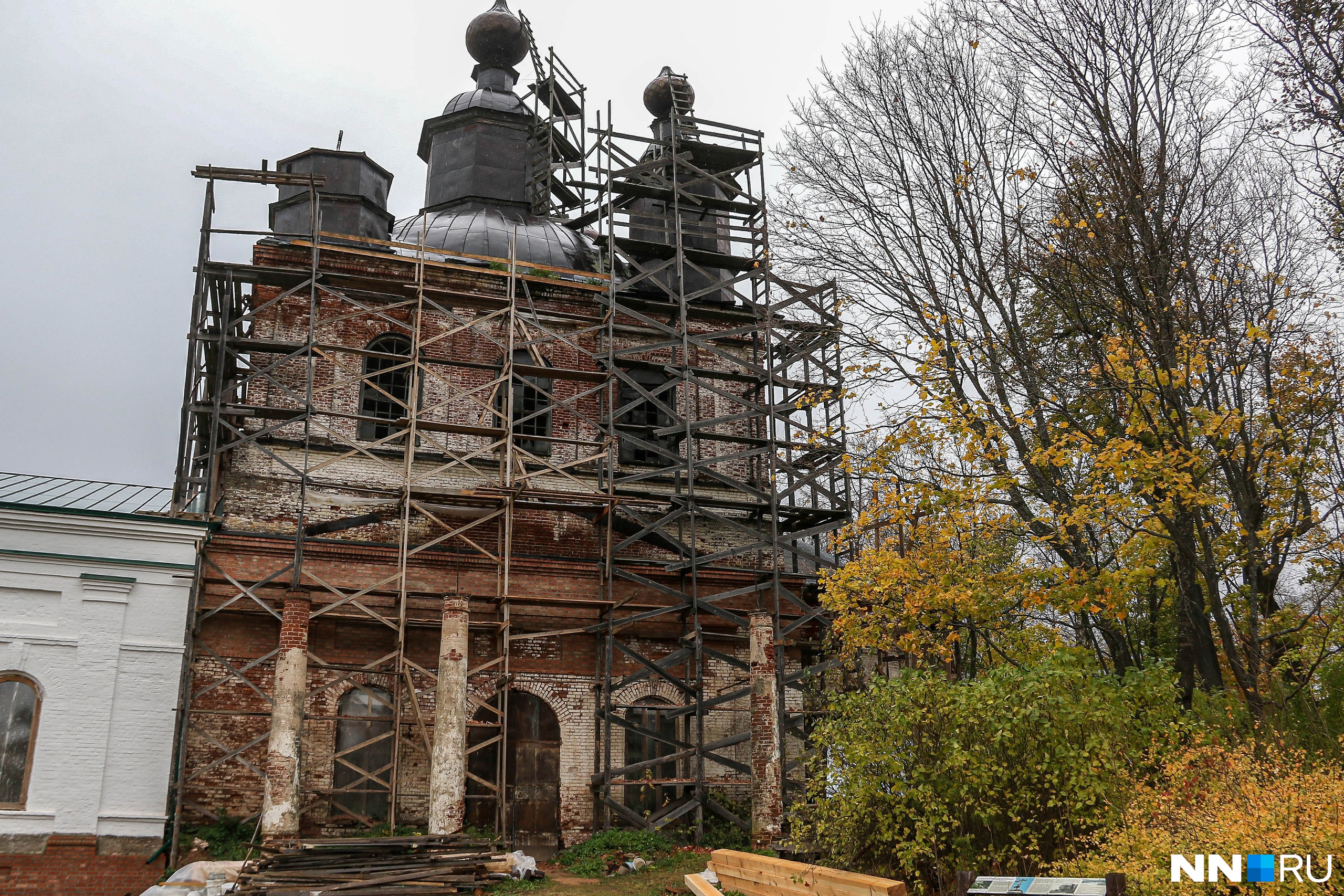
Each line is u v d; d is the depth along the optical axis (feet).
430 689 74.95
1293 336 58.29
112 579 67.26
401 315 84.84
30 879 62.03
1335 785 37.17
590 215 100.58
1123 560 60.03
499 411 85.46
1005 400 62.75
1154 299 55.88
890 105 69.72
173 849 62.85
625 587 81.35
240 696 71.31
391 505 76.28
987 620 62.69
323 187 82.28
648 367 90.27
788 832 72.38
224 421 75.66
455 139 102.89
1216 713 49.73
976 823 46.29
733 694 76.89
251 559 72.79
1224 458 55.47
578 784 76.89
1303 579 59.67
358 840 59.67
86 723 65.05
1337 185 55.67
